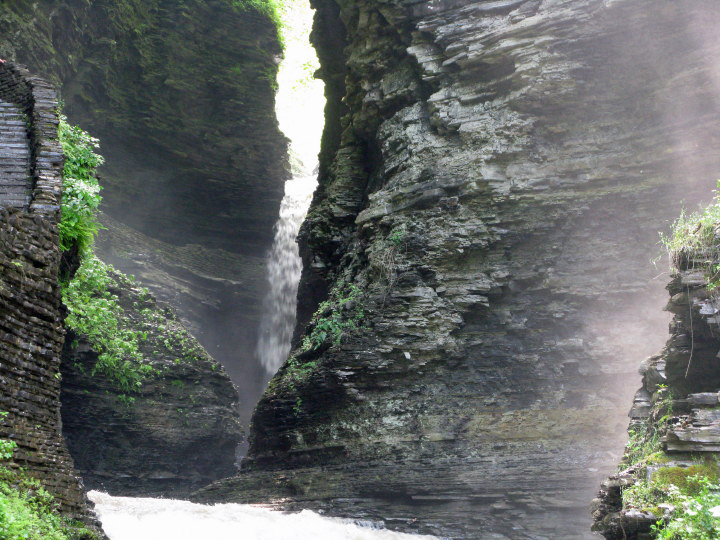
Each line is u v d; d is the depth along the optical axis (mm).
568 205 21656
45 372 8922
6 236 8531
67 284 11969
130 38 37250
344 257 25781
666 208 20703
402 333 21719
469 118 23281
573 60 22203
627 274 20797
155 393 28094
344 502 19891
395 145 24891
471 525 18594
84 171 13227
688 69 20766
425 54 24625
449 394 21203
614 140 21750
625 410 19578
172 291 35250
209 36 40125
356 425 21297
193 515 17266
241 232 40500
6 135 12930
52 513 8359
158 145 37938
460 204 22625
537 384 20844
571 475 18453
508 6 23688
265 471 22688
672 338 11266
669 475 9406
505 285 21859
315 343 23328
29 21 31250
